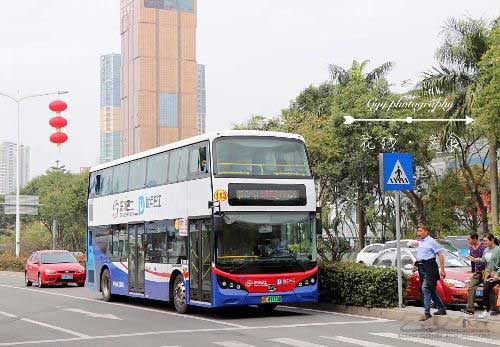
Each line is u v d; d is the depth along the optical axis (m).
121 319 17.73
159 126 135.88
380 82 38.31
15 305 22.42
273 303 17.48
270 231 17.47
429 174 40.06
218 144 17.45
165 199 19.94
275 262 17.38
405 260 20.88
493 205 33.59
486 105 28.38
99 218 25.06
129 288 22.27
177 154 19.44
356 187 38.69
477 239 16.02
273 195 17.58
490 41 30.33
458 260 19.81
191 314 18.75
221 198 17.09
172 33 138.75
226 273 16.91
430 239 15.42
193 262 18.19
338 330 14.57
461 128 33.78
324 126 38.31
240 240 17.16
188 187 18.53
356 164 37.47
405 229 45.22
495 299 15.26
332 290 18.89
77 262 33.59
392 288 17.42
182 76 138.62
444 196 40.12
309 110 45.00
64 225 72.38
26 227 80.56
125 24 143.50
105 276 24.27
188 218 18.44
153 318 17.84
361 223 40.41
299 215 17.89
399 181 16.86
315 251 17.92
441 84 33.88
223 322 16.58
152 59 137.00
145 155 21.64
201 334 14.32
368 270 17.66
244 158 17.58
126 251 22.56
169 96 137.38
